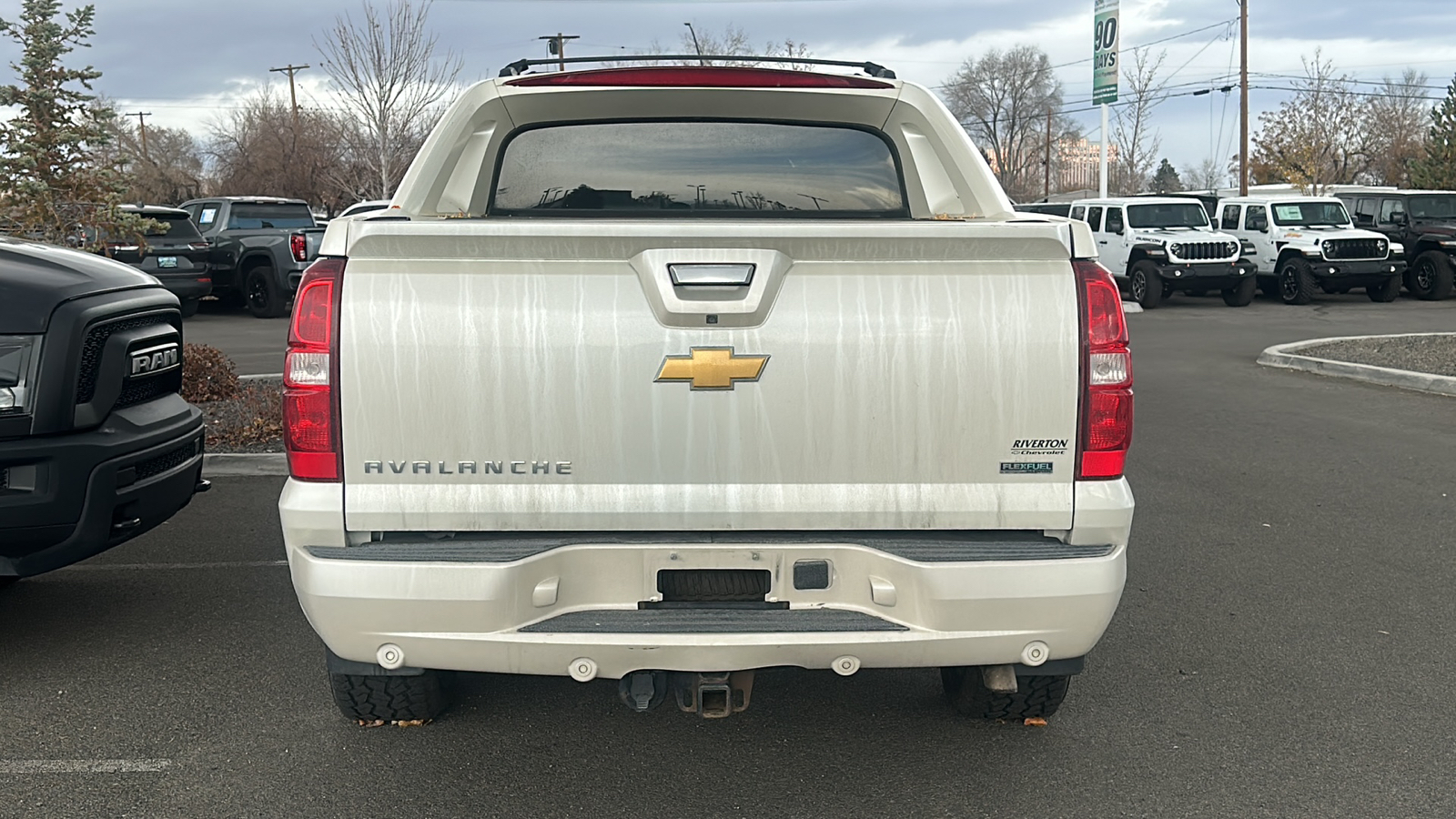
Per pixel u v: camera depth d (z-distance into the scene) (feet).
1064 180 298.56
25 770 12.19
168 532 21.61
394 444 10.02
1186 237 75.25
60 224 33.04
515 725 13.38
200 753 12.61
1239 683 14.61
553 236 9.70
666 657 10.02
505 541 10.21
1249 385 40.60
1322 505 23.63
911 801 11.62
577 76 14.05
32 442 14.07
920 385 10.06
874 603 10.23
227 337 56.49
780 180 15.46
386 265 9.93
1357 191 89.56
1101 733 13.19
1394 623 16.76
